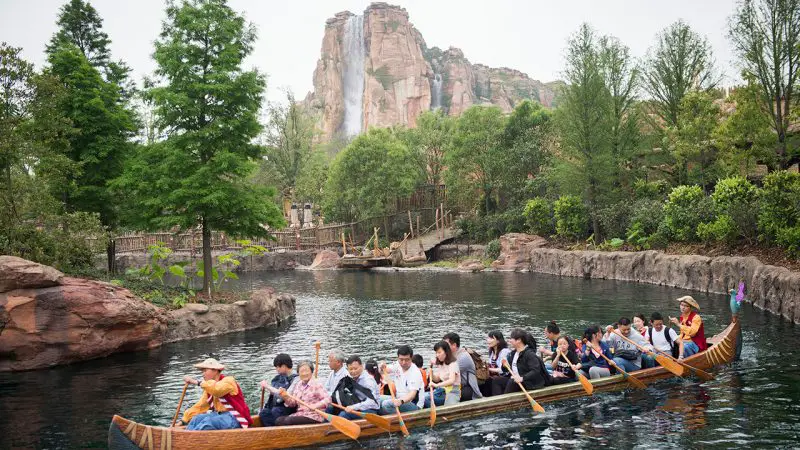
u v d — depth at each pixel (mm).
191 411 8406
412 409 9273
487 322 19203
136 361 14758
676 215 28594
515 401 9883
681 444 8297
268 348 16250
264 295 21047
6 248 16781
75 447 8703
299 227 54562
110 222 23562
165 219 19656
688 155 31500
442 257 48625
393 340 16938
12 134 17547
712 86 35375
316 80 140000
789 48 25016
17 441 8969
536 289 27688
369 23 132875
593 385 10711
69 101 21797
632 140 37219
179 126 20969
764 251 22766
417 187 59719
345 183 55250
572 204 38000
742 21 25781
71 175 21984
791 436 8461
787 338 14688
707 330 16219
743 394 10453
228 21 20844
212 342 17234
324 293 30172
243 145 21500
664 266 27078
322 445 8516
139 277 21281
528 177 49938
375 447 8422
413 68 128375
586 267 32938
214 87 19734
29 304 13938
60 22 25109
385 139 58844
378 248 48219
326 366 14070
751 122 25422
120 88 25141
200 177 19641
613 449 8203
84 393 11797
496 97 145250
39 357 14023
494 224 46406
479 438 8719
